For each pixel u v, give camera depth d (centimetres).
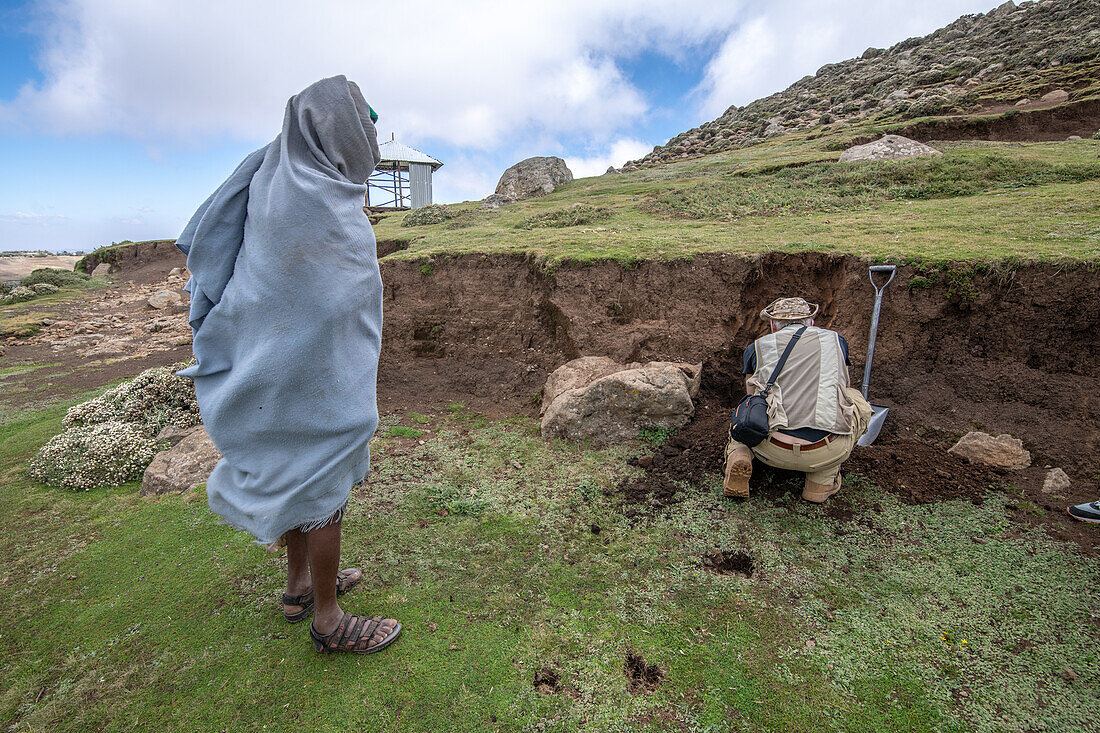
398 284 709
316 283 191
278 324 189
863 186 907
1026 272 424
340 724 214
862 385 424
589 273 596
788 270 549
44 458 473
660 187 1290
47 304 1692
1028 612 256
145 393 570
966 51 2702
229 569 312
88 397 736
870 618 258
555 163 1681
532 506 362
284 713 220
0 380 905
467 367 646
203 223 201
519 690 227
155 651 254
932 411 419
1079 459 355
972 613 258
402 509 362
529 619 265
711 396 514
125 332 1305
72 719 221
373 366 217
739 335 544
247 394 193
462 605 275
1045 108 1466
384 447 471
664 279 572
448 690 227
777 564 297
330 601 236
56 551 348
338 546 225
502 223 1030
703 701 220
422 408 577
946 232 569
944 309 447
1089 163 821
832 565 295
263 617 271
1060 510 323
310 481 198
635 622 262
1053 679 222
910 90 2248
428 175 2555
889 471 370
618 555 311
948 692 220
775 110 3038
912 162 948
